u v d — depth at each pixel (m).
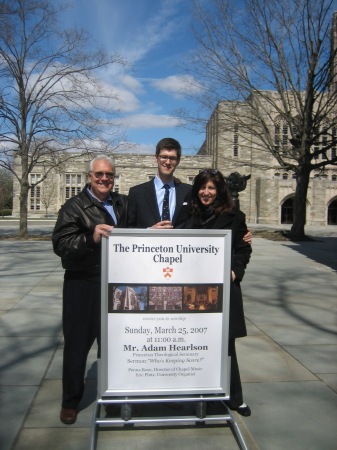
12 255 13.88
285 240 21.67
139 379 3.00
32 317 6.16
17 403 3.54
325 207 48.31
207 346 3.04
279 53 22.53
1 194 58.00
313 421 3.33
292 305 7.13
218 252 3.02
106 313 2.96
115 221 3.46
